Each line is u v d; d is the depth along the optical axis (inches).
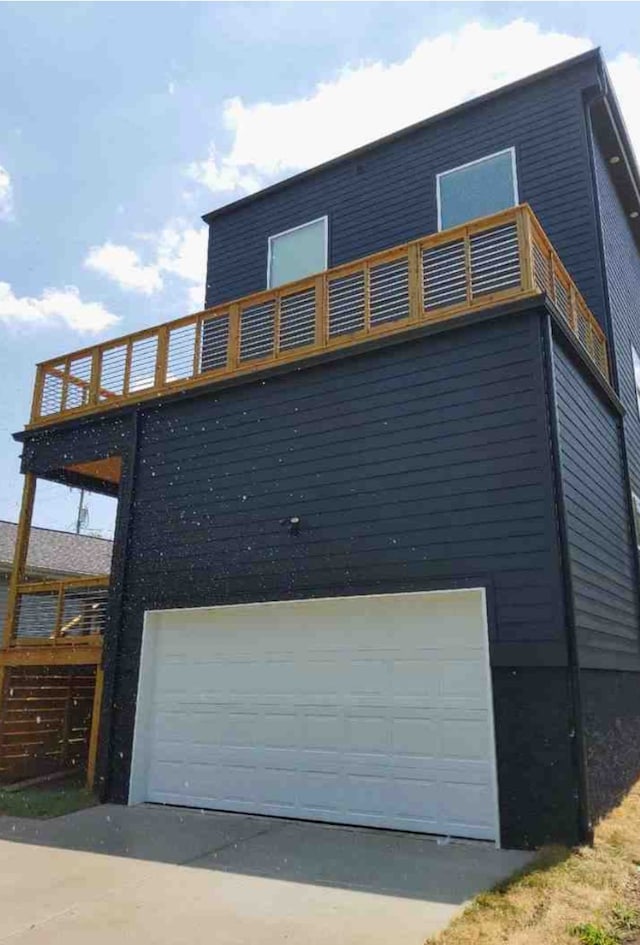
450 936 143.3
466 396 257.1
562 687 217.9
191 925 154.9
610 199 410.6
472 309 260.8
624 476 345.7
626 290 431.8
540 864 189.2
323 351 294.7
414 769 242.1
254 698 283.4
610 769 247.6
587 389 300.4
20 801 299.7
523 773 217.5
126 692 310.7
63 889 182.4
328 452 285.3
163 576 316.5
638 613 331.9
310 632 276.4
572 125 368.2
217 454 317.4
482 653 237.9
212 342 377.1
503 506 239.5
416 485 259.9
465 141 399.2
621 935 144.3
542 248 280.7
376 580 259.3
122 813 276.8
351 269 304.3
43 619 419.2
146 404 345.1
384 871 191.0
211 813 274.2
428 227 395.5
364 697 258.2
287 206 458.0
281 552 286.2
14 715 366.9
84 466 377.1
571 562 229.9
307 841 226.5
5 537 601.0
